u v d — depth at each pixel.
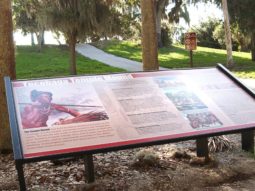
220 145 6.41
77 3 14.64
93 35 15.66
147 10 8.01
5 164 6.45
